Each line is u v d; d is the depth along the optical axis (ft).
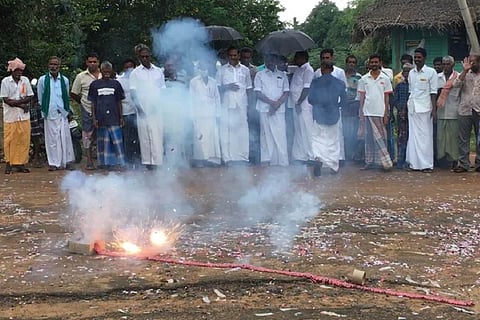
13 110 35.76
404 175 34.17
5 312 14.52
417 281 16.29
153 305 14.80
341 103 34.14
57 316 14.25
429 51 62.59
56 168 37.35
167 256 18.53
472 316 14.05
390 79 35.78
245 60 39.83
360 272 16.08
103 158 36.22
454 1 59.47
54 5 52.90
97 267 17.58
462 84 34.78
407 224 22.39
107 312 14.42
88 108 37.19
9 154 35.91
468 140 35.09
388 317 13.98
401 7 61.67
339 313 14.21
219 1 77.41
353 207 25.38
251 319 13.88
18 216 24.17
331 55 34.78
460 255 18.56
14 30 47.47
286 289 15.80
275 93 37.55
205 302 14.97
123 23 74.18
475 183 31.32
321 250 19.07
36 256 18.72
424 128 35.50
